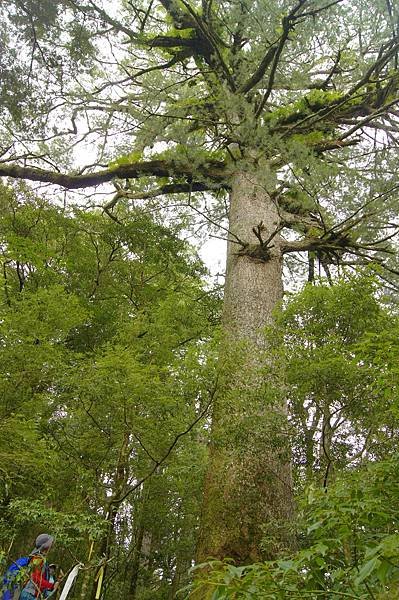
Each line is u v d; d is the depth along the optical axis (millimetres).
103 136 11453
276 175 8383
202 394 5898
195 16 9547
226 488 6117
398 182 8180
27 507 5285
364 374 4688
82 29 9344
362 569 1804
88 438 7012
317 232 9789
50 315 7910
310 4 7953
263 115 11109
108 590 9383
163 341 8477
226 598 2105
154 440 6730
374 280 5371
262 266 8586
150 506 8734
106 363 6238
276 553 5453
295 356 5254
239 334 7555
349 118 10906
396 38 8383
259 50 8969
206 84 11383
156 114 9406
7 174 11039
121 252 12445
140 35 10320
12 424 6000
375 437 5090
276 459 5996
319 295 5391
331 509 2572
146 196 11305
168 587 10484
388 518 2379
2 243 10703
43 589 4695
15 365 6512
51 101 9914
